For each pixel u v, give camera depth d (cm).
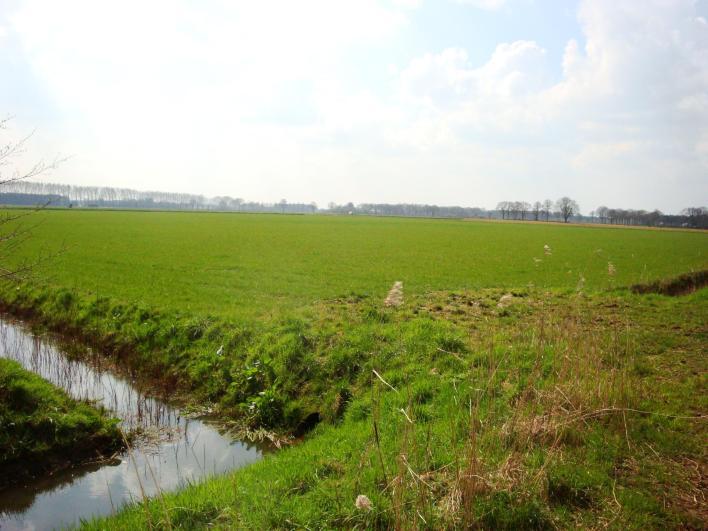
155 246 3741
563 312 1395
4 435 776
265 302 1703
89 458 809
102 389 1096
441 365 953
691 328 1234
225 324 1297
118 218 8112
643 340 1106
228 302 1691
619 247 5019
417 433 672
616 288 2145
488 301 1616
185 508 560
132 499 662
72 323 1502
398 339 1100
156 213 11769
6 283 1908
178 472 767
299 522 512
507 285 2219
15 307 1741
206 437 900
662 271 2891
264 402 950
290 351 1064
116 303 1555
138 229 5625
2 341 1430
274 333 1181
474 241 5484
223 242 4319
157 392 1091
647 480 559
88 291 1797
